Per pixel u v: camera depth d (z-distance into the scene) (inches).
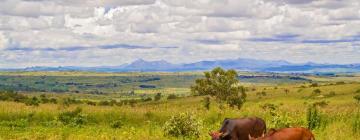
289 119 973.2
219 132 713.0
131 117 1325.0
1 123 1168.8
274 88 7170.3
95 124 1268.5
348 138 772.0
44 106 1572.3
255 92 6702.8
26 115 1299.2
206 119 1296.8
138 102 6210.6
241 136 714.8
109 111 1355.8
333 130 845.2
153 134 965.8
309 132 565.3
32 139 903.1
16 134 970.7
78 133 1010.7
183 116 939.3
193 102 5600.4
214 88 3590.1
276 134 553.6
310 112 959.0
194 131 929.5
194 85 3700.8
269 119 1192.2
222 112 1362.0
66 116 1280.8
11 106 1464.1
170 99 6555.1
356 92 5315.0
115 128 1165.1
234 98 3550.7
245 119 723.4
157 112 1378.0
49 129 1090.1
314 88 6245.1
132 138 905.5
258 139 568.4
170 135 937.5
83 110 1379.2
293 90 6387.8
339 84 6560.0
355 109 1147.3
